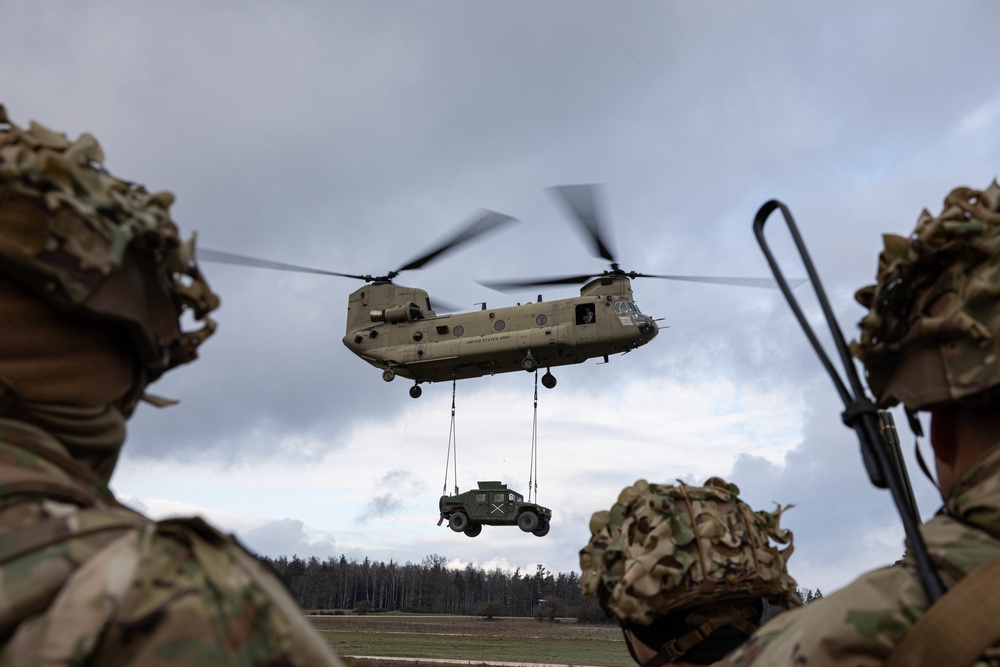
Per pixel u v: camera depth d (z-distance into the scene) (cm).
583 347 2755
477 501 3422
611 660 2142
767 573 258
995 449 140
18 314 129
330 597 9075
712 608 256
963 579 130
